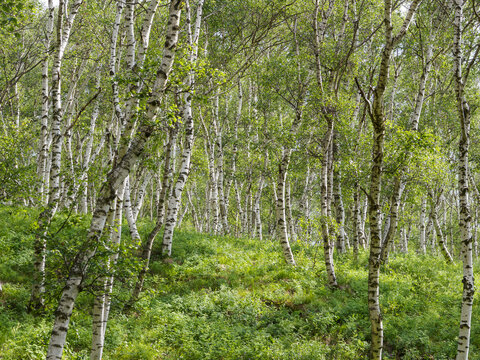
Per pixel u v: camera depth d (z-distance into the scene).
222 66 17.17
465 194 9.09
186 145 15.09
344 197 17.53
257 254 16.48
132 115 6.64
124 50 17.17
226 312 11.37
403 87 25.48
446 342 10.37
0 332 8.38
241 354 9.37
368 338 10.70
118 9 11.92
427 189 17.41
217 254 15.88
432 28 17.23
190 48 9.23
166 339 9.77
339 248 18.84
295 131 15.31
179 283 12.85
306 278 13.92
